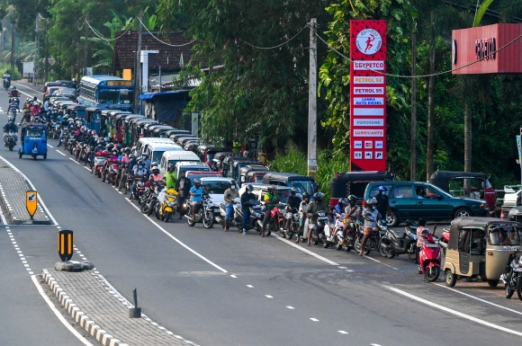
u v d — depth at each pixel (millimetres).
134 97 185625
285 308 54562
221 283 63875
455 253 63344
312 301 57219
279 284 63844
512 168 137000
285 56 128000
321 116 127688
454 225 63938
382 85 101312
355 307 55250
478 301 58156
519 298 57938
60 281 62156
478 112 131625
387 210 94250
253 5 125750
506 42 87812
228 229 94625
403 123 119562
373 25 100875
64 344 44344
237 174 116500
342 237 80812
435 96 129625
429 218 94500
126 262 73438
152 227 95812
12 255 76812
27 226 94875
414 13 110875
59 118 190000
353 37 100875
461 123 131000
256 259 75938
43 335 46562
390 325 49625
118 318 49250
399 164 119812
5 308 54500
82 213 105125
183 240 86812
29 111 198625
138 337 43719
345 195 97938
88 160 149125
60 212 105312
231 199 93875
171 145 125062
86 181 132625
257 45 126125
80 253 77875
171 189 102375
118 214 105438
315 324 49531
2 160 151875
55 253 78125
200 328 48062
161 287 61938
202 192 97625
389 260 76562
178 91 169375
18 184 122938
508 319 52094
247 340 44875
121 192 123875
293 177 96938
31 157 157750
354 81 101188
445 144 131750
